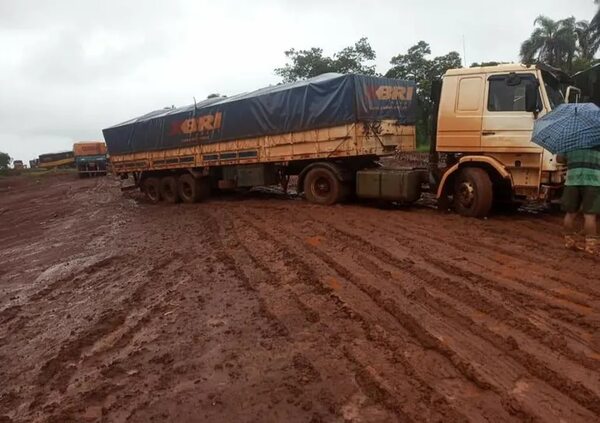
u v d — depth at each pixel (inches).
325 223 367.6
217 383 146.9
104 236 449.1
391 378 139.5
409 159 541.3
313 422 123.6
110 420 133.6
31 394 157.0
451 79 356.2
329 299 205.9
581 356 144.0
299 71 1664.6
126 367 164.7
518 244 274.8
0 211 888.9
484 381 133.5
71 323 221.8
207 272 270.1
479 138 346.6
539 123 279.7
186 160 623.8
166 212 568.4
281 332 177.6
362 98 434.9
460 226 329.1
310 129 469.1
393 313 185.0
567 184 284.0
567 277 213.5
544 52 1466.5
